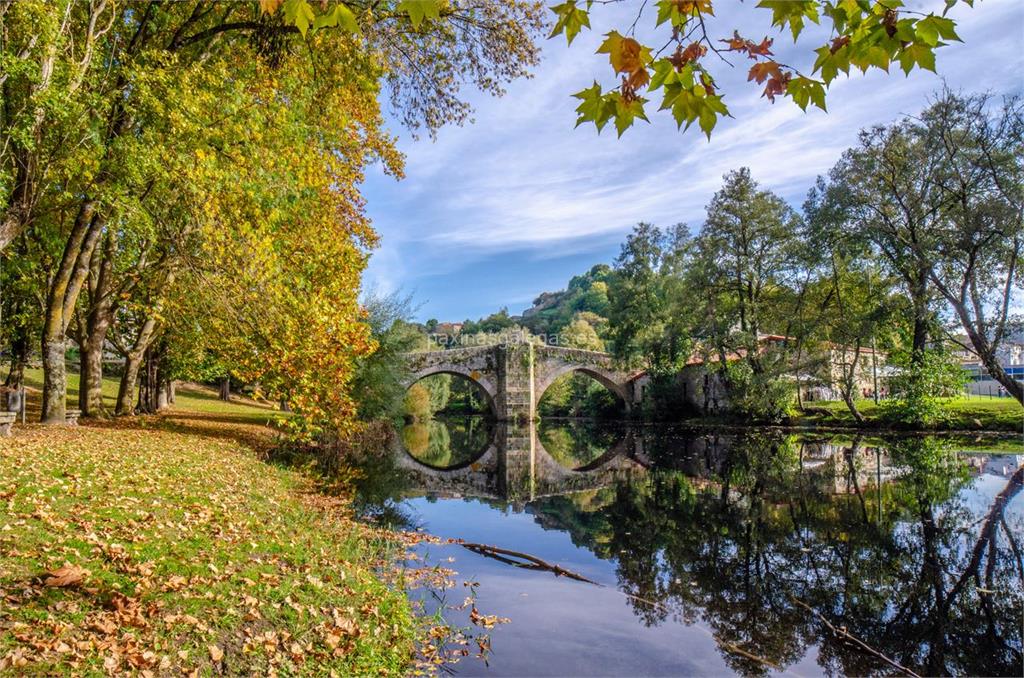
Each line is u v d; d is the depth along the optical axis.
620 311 48.91
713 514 13.83
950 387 31.23
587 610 7.39
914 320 30.59
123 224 13.61
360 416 30.12
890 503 14.67
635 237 48.50
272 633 5.06
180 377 29.83
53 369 15.27
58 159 12.03
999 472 19.05
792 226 37.31
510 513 13.91
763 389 36.03
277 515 9.38
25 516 6.09
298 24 2.49
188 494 8.82
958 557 10.16
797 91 2.57
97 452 10.95
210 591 5.37
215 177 11.63
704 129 2.61
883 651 6.64
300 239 14.80
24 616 4.24
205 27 15.96
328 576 6.80
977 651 6.60
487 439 38.25
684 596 8.19
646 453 27.78
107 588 4.93
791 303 37.50
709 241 39.16
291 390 11.81
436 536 10.97
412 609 6.86
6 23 10.74
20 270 16.34
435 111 15.26
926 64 2.46
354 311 13.99
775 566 9.70
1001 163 24.25
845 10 2.41
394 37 14.12
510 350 52.91
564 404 67.00
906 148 28.00
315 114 15.55
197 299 13.88
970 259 25.09
